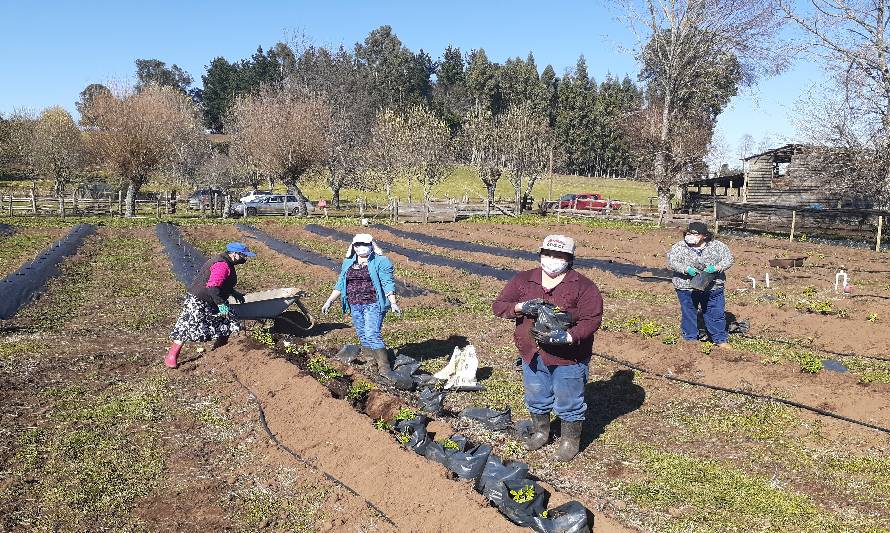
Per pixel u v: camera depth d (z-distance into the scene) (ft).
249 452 20.40
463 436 20.90
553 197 201.77
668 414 23.85
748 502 17.37
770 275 53.83
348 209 159.22
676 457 20.27
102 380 27.30
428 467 17.51
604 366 29.37
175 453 20.48
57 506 17.34
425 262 62.64
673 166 126.31
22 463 19.69
